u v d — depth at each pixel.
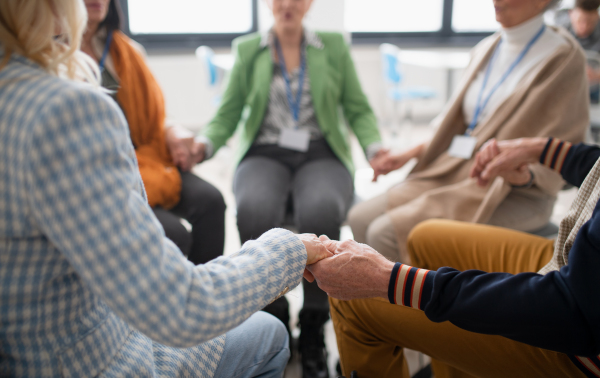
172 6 5.04
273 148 2.04
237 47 2.11
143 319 0.59
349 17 5.72
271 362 0.98
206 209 1.78
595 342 0.73
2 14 0.62
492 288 0.78
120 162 0.61
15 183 0.56
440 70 5.98
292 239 0.81
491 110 1.74
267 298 0.73
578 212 0.90
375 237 1.67
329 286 0.91
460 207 1.64
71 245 0.56
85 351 0.66
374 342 1.09
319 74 2.04
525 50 1.71
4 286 0.60
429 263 1.31
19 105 0.57
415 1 5.75
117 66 1.76
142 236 0.60
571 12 3.21
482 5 5.78
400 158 1.94
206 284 0.66
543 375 0.88
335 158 2.07
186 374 0.82
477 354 0.93
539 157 1.36
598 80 3.14
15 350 0.63
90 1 1.58
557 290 0.74
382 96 5.88
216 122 2.11
